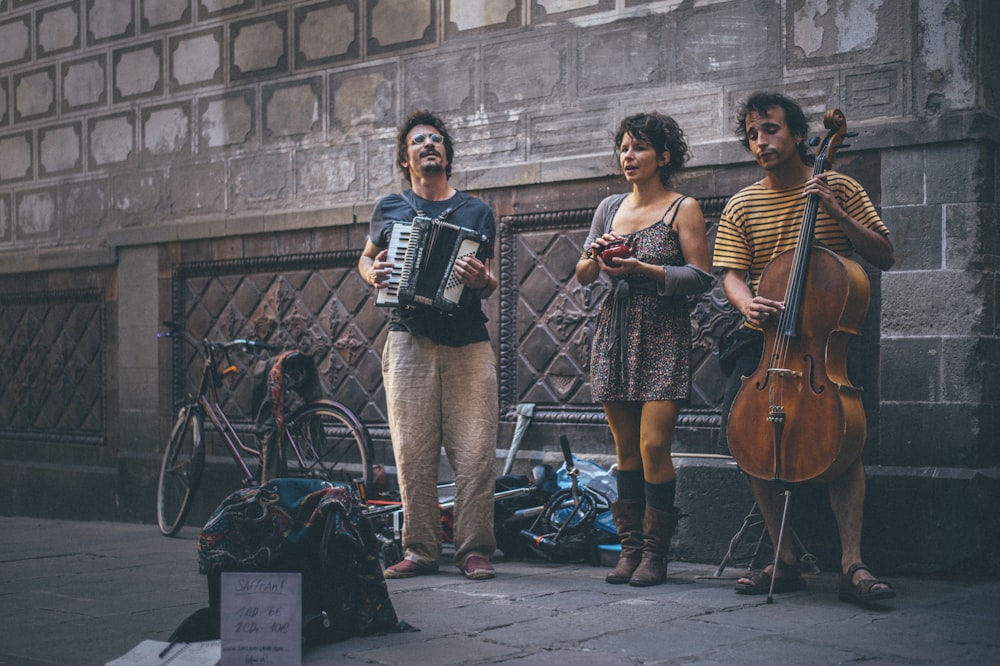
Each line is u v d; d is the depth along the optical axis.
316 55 7.01
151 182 7.88
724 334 5.39
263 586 3.12
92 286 8.22
